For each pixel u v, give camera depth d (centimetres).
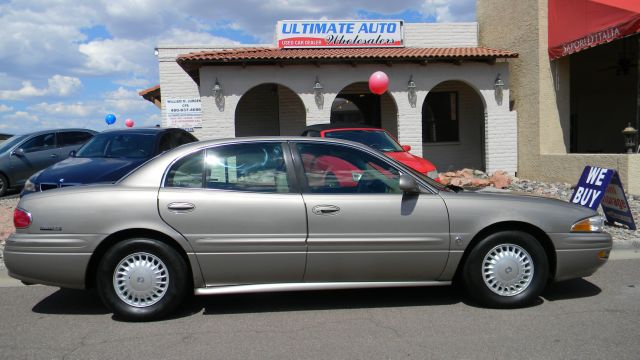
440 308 470
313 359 362
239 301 500
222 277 442
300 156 464
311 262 443
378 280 457
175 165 455
